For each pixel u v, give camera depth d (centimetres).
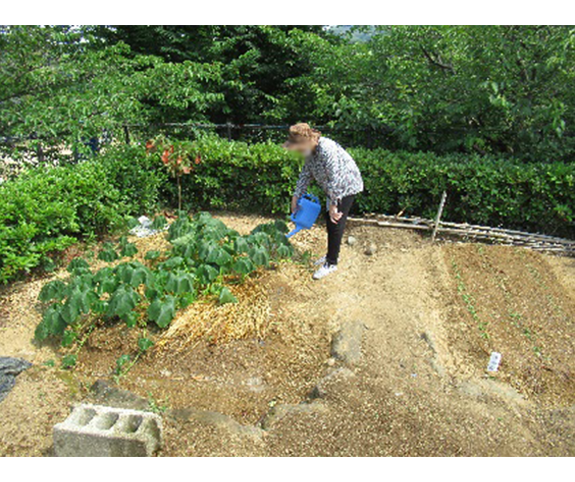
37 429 309
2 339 401
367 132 740
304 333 417
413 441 296
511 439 302
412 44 677
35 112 580
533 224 615
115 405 321
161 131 788
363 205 650
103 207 568
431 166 612
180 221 509
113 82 658
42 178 545
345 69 747
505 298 467
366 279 505
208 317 409
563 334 417
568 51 579
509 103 605
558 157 653
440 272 505
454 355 387
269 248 507
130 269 398
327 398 333
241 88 906
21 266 455
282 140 945
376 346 394
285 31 982
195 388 355
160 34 955
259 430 306
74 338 392
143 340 372
